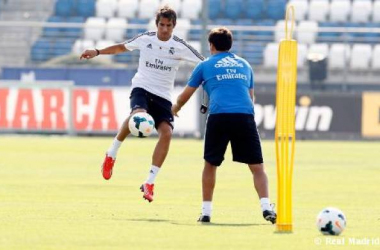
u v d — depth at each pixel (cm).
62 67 12000
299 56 13138
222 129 3606
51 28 13638
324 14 13988
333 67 12962
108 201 4544
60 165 6994
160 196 4872
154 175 3969
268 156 8294
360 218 3922
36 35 13450
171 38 4075
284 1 14112
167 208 4247
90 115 11381
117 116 11344
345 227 3403
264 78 12538
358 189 5462
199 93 11250
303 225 3572
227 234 3225
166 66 4075
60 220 3641
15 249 2812
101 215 3875
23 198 4625
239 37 12581
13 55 13050
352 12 13988
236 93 3625
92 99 11394
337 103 11250
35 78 12081
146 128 3931
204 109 3722
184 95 3700
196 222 3641
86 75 11912
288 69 3178
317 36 13588
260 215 3978
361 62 13100
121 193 4981
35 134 11456
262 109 11269
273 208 3616
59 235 3150
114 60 12744
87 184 5494
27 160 7462
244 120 3597
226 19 14075
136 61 12731
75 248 2845
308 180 6066
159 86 4084
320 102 11262
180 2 14262
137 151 8831
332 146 10119
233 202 4616
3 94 11481
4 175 6072
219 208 4309
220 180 5969
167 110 4084
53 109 11425
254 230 3356
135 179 5900
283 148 3231
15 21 13962
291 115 3191
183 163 7331
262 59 12712
